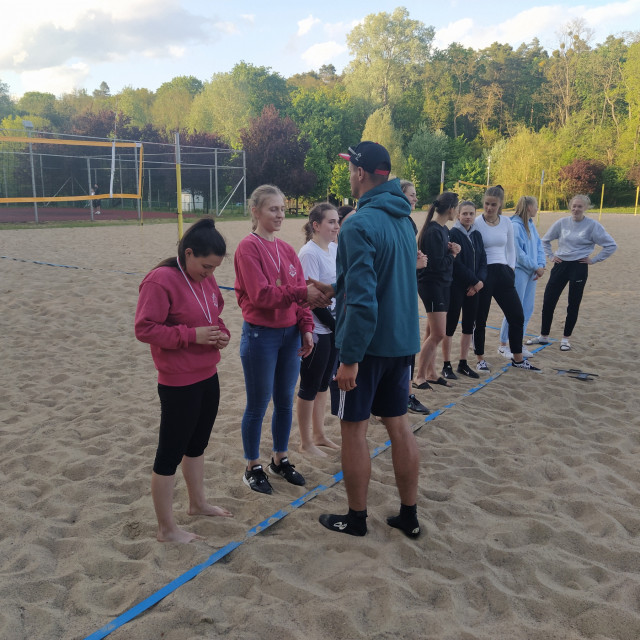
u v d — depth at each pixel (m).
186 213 29.56
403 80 61.16
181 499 2.99
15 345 5.80
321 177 43.75
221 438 3.76
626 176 46.81
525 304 5.91
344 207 3.84
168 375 2.39
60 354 5.56
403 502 2.63
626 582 2.31
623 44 59.84
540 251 5.90
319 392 3.66
